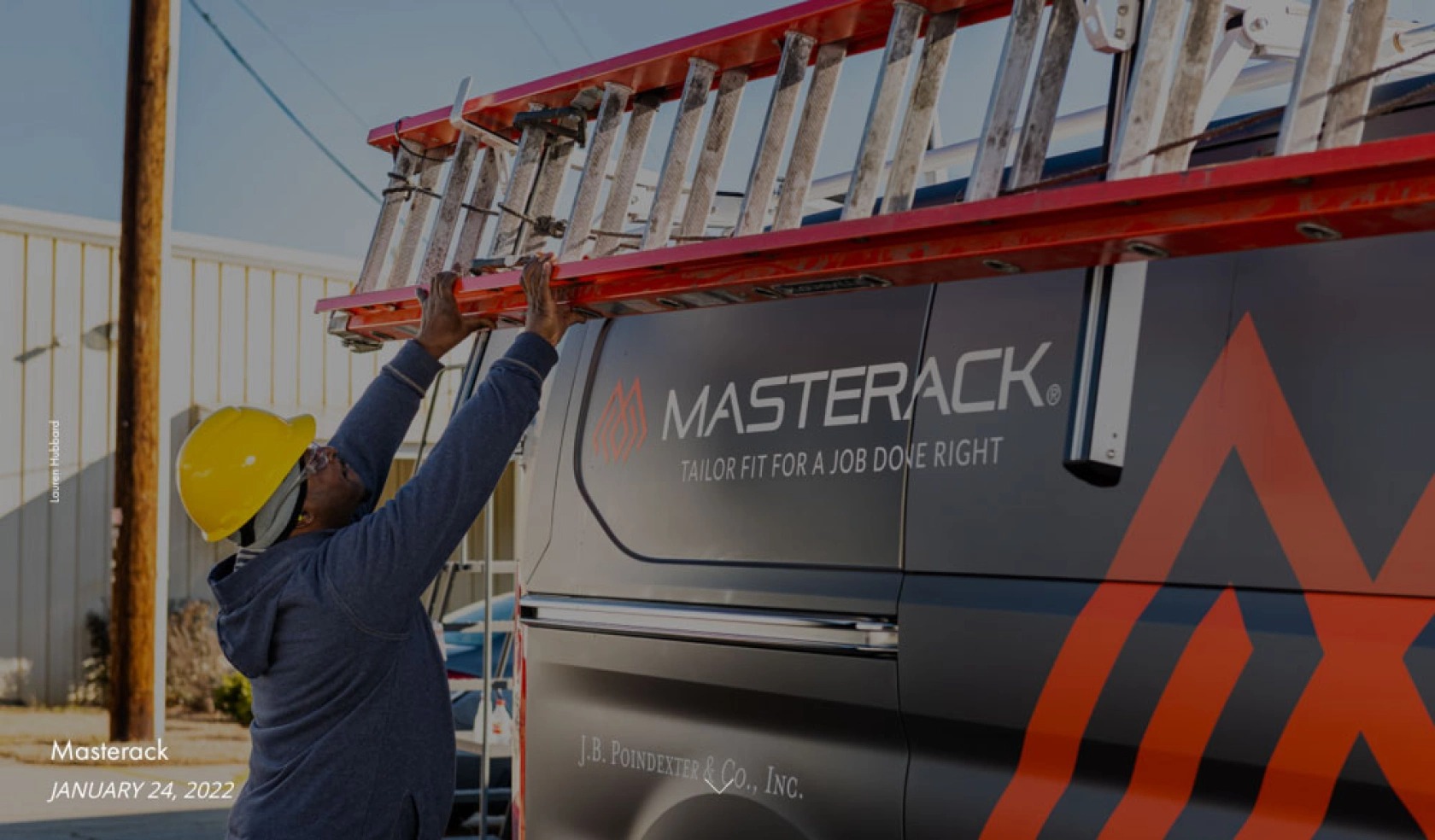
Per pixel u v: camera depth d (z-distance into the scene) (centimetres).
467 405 270
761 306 331
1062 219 206
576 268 273
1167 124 209
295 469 273
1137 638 239
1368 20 190
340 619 258
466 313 310
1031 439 264
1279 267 236
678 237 285
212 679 1431
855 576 290
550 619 368
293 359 1616
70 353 1501
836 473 299
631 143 309
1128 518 246
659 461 346
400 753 267
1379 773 209
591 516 362
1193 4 209
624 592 346
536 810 368
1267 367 233
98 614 1499
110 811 867
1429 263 219
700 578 325
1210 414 238
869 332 302
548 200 319
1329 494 221
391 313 333
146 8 1175
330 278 1647
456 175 334
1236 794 229
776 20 270
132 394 1170
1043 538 258
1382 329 221
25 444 1470
